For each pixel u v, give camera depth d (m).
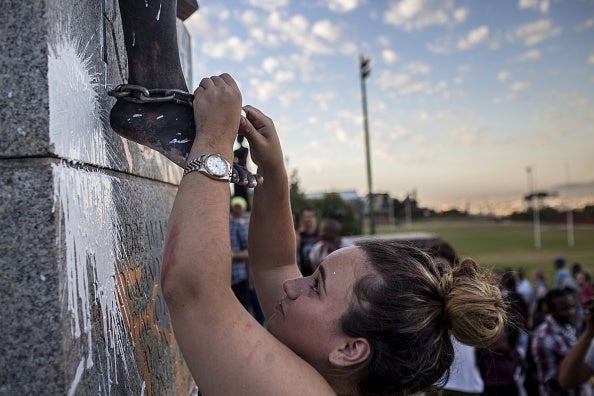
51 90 1.02
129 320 1.44
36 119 1.01
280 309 1.27
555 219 101.44
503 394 3.70
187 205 1.07
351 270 1.22
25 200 1.01
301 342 1.20
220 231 1.06
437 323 1.20
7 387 1.00
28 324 1.00
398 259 1.25
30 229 1.01
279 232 1.54
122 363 1.35
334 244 5.80
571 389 3.49
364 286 1.17
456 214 116.50
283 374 1.01
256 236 1.56
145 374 1.56
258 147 1.43
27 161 1.02
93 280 1.18
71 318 1.05
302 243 6.53
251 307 6.00
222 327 1.02
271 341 1.06
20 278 1.01
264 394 0.98
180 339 1.04
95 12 1.30
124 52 1.53
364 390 1.19
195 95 1.19
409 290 1.18
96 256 1.21
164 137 1.20
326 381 1.12
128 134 1.23
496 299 1.24
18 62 1.02
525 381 4.16
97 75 1.29
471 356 3.58
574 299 3.96
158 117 1.21
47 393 1.00
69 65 1.11
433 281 1.22
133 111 1.22
